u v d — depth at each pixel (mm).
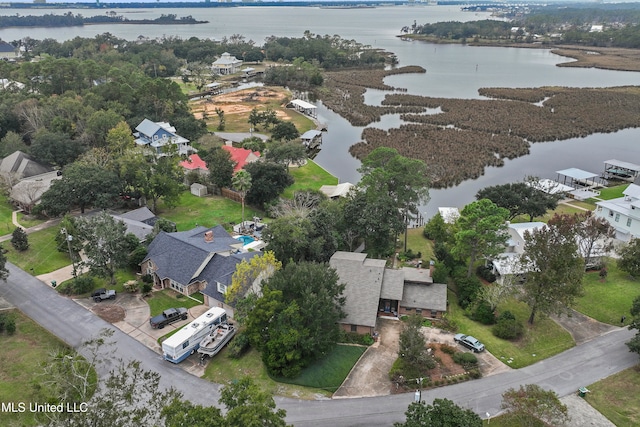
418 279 62031
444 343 53406
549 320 57812
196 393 45562
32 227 80688
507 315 56906
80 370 36219
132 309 59000
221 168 96625
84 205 85688
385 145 132750
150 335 54125
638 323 50281
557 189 100688
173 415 32531
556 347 52844
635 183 98062
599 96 191375
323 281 52344
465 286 61906
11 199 89188
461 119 161000
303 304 49281
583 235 67125
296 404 44500
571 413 42938
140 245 68875
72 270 67500
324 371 48812
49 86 143500
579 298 62188
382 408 44031
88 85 150625
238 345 51062
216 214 89562
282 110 179000
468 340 52406
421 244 80562
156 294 62562
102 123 110938
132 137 109812
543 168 122000
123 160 90438
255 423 30531
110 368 48281
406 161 75562
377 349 52594
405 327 53438
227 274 59531
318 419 42719
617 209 80250
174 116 142125
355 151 129875
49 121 117688
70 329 54531
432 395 45656
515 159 129125
